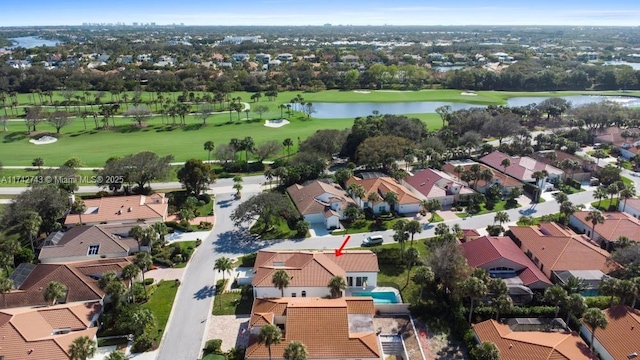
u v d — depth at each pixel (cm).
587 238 9031
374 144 13238
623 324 6053
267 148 13838
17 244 8025
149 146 15975
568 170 12562
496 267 7781
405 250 8712
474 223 10169
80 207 9725
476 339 6234
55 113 17938
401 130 15225
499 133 16025
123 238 8894
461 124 16862
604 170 12412
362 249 8794
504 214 9494
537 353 5625
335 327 6031
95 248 8419
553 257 8012
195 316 6844
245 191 11931
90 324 6419
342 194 11088
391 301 7275
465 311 6731
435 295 7394
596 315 5791
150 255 8250
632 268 7238
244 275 7950
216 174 13112
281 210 9531
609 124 18325
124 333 6419
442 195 11075
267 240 9306
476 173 11569
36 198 9369
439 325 6675
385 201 10556
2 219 9231
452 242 7888
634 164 13875
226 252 8825
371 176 12394
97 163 13975
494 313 6688
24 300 6819
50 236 8856
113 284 6731
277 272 6831
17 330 5784
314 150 13712
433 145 14375
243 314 6900
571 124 18050
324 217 9988
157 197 10669
